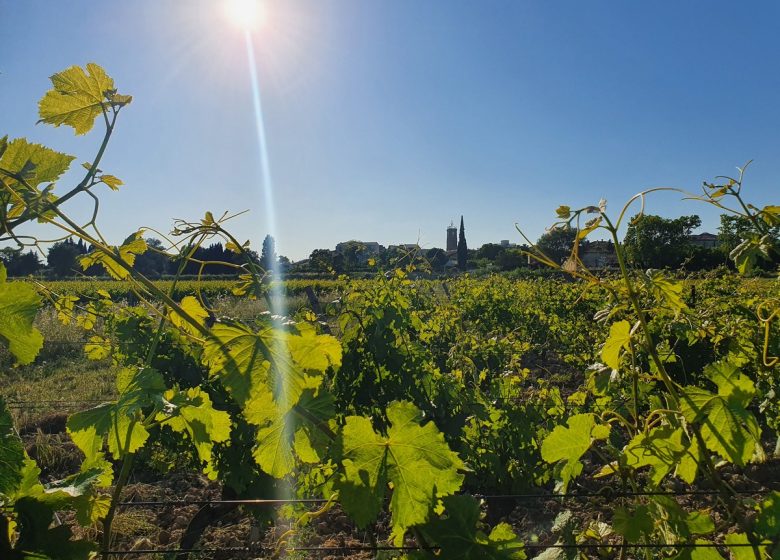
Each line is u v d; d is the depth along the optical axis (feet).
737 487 14.39
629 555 8.68
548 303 39.78
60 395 25.57
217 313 6.11
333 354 4.41
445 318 27.14
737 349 10.83
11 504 4.25
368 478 4.35
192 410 5.24
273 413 4.57
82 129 5.09
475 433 14.47
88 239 4.40
